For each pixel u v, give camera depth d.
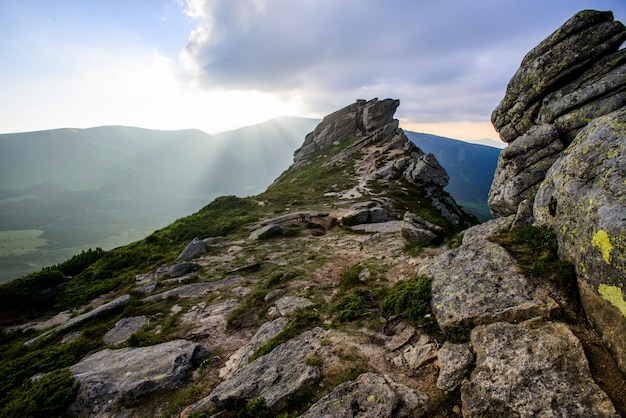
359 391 7.93
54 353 13.44
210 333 13.70
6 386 11.75
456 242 15.95
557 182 11.14
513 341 8.16
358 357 9.45
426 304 11.05
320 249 24.31
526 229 12.43
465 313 9.64
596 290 8.02
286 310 14.01
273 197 52.41
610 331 7.38
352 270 17.00
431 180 58.97
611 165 8.95
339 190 57.91
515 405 6.72
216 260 24.17
